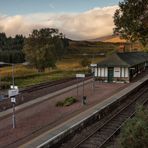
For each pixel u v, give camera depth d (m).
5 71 73.38
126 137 14.36
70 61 123.00
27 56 74.00
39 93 39.00
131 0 36.00
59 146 19.56
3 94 38.47
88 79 52.03
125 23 36.75
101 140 20.39
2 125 24.00
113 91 38.19
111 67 47.47
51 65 73.25
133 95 38.44
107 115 28.09
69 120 24.22
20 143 19.23
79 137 21.31
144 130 14.12
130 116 26.66
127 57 53.50
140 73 59.25
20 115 27.33
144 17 35.94
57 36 78.25
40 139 19.77
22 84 48.09
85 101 32.25
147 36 37.41
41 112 28.19
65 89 41.72
